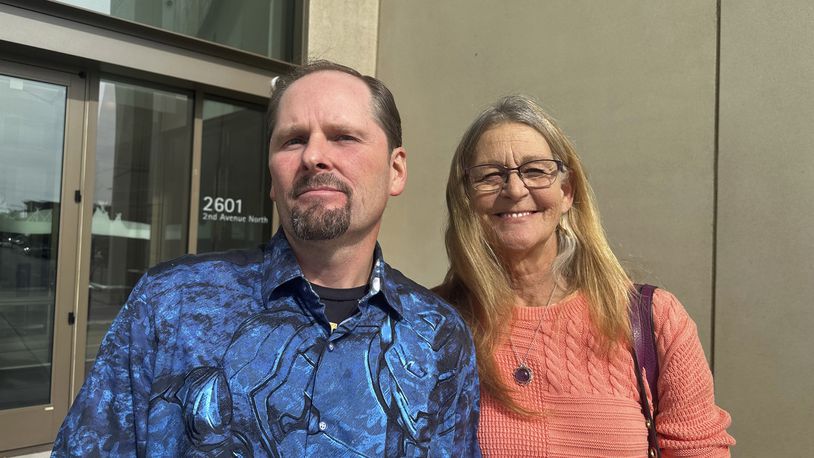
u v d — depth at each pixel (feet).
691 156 10.10
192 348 3.45
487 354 4.90
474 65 14.07
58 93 11.76
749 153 9.35
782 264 8.90
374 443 3.61
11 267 11.37
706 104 9.95
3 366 11.21
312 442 3.49
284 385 3.53
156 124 13.21
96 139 12.28
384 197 4.20
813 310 8.55
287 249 3.97
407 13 15.92
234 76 13.65
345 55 16.02
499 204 5.14
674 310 4.76
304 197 3.85
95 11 11.18
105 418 3.29
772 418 8.86
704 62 9.99
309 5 15.19
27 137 11.46
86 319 12.14
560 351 4.81
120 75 12.51
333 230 3.80
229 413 3.34
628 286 5.03
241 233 14.75
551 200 5.06
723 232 9.57
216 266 3.87
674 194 10.30
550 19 12.46
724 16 9.71
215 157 14.19
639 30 10.93
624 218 10.98
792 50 8.94
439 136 14.88
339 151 3.93
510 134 5.14
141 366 3.41
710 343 9.67
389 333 4.05
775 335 8.90
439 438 4.04
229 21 13.97
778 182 9.02
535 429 4.54
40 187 11.68
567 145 5.34
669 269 10.28
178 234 13.66
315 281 4.12
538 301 5.29
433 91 15.06
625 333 4.70
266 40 14.85
